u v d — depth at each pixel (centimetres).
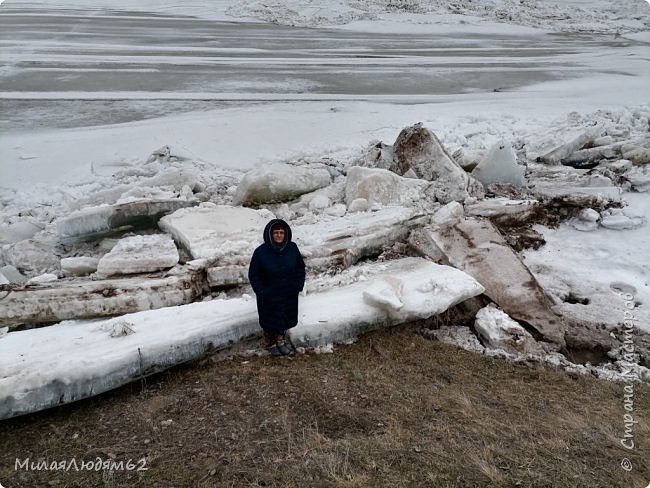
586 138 1045
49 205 912
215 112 1373
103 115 1345
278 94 1566
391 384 455
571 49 2516
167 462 355
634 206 834
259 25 2947
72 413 416
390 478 336
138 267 596
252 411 412
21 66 1808
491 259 651
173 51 2142
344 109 1402
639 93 1541
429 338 557
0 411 391
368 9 3409
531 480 338
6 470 353
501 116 1324
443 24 3192
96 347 452
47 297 537
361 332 535
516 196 861
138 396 437
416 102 1503
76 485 338
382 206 793
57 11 3131
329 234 691
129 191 823
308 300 563
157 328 486
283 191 830
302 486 329
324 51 2284
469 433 389
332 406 418
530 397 455
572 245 759
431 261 662
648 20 3428
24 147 1123
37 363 425
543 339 579
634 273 689
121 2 3603
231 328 496
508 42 2716
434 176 859
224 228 695
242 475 340
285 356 496
